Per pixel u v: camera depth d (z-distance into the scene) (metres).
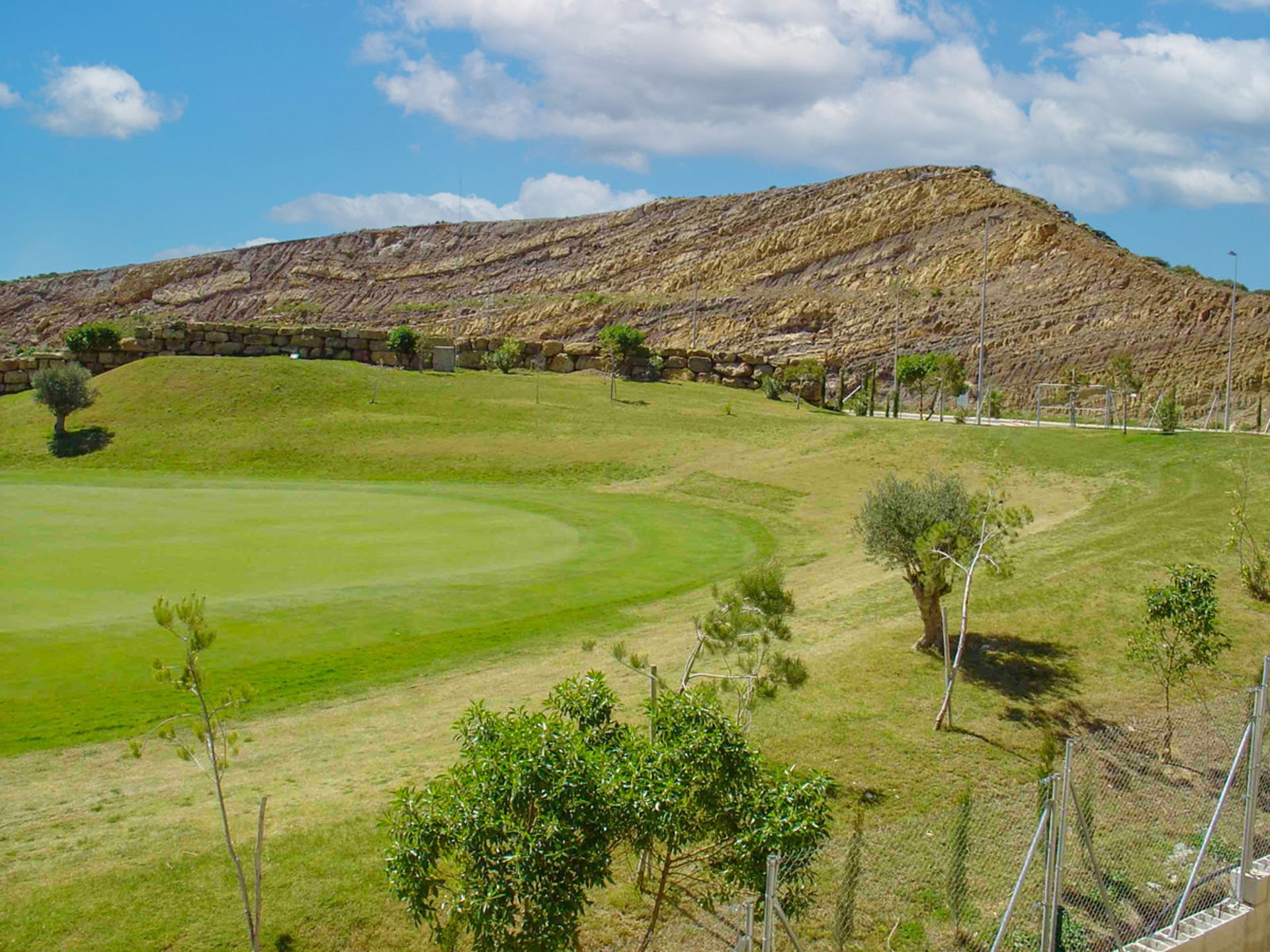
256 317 170.50
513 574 28.12
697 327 123.62
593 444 54.62
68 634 20.97
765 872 9.52
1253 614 20.17
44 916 10.70
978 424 57.19
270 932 10.53
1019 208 122.56
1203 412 82.94
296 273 182.88
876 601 23.64
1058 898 10.38
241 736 16.42
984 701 16.94
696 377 82.50
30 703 17.31
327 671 19.53
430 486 47.72
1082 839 10.73
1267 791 13.26
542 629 22.80
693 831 9.81
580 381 76.56
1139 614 20.31
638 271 158.62
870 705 16.88
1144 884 11.62
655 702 10.78
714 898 11.28
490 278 173.75
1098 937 10.73
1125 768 14.11
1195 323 91.69
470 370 80.06
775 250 143.00
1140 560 23.97
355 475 50.66
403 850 9.00
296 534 33.69
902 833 12.13
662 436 56.12
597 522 37.88
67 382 56.00
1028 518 19.45
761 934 10.45
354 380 67.31
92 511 38.22
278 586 25.78
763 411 66.94
